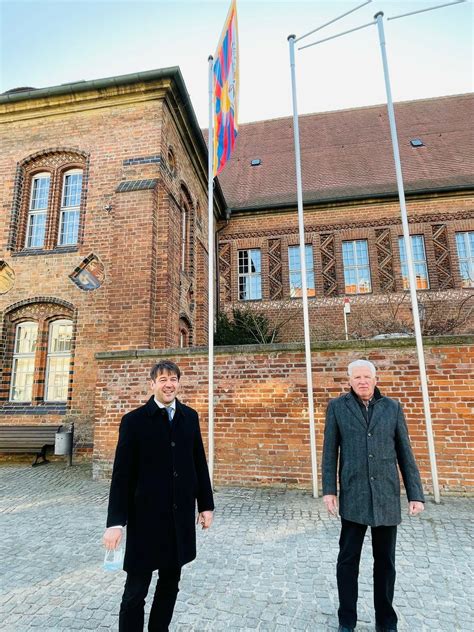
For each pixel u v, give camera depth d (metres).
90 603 3.15
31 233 10.35
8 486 6.74
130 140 9.62
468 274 15.48
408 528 4.64
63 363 9.54
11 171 10.35
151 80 9.55
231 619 2.89
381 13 6.77
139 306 8.38
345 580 2.73
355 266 16.17
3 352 9.54
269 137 21.69
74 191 10.32
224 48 7.64
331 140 20.36
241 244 16.72
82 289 9.37
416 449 6.03
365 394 2.87
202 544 4.23
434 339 6.23
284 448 6.48
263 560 3.84
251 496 5.95
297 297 16.16
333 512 2.81
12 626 2.85
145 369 7.36
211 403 6.45
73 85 9.73
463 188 15.47
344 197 16.12
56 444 8.25
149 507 2.37
